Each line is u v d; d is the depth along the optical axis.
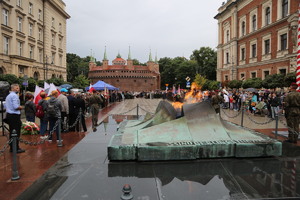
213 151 4.91
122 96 42.31
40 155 5.95
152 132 5.31
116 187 3.71
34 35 34.50
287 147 6.13
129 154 4.84
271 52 27.75
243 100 17.80
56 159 5.60
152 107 23.91
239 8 35.38
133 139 5.25
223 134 5.28
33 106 8.95
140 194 3.46
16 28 29.86
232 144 4.94
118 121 12.05
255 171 4.30
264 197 3.34
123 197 3.33
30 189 3.70
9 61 28.52
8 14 28.41
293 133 7.05
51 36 39.81
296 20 21.31
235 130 5.66
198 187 3.68
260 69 30.06
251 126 10.73
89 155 5.46
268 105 14.45
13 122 6.14
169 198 3.33
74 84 49.66
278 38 26.23
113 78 77.94
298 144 7.01
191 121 5.46
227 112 17.20
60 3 43.62
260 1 29.84
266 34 28.61
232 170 4.34
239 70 35.62
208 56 65.81
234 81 30.42
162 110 5.94
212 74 65.69
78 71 86.75
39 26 36.09
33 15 34.03
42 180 4.03
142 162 4.77
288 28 24.41
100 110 19.97
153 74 83.38
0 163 5.37
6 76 23.02
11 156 5.94
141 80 80.00
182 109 6.04
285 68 24.92
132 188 3.66
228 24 38.41
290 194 3.42
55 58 41.78
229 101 20.09
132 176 4.12
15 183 4.15
